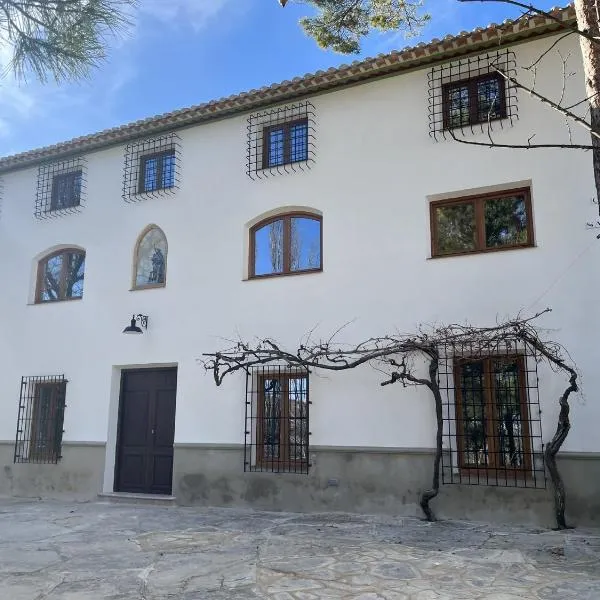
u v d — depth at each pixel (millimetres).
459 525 7137
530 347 7309
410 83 8711
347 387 8359
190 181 10234
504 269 7715
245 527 7312
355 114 9039
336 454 8258
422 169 8430
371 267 8523
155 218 10438
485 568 5309
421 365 7965
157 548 6312
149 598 4676
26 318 11352
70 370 10664
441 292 8031
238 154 9891
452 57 8359
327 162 9117
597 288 7195
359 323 8461
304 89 9195
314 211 9195
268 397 9023
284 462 8695
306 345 8750
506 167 7906
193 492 9148
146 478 9922
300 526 7277
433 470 7680
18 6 4027
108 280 10656
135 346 10133
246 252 9617
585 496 6902
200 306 9703
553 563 5441
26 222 11797
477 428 7660
